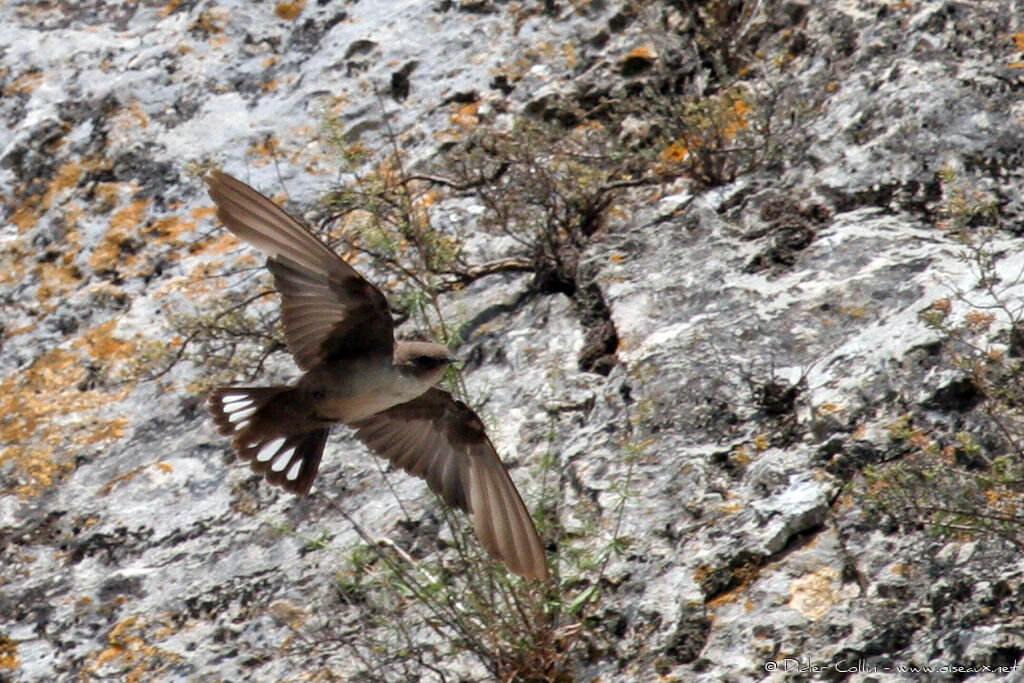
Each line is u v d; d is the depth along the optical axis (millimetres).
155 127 16094
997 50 13867
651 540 10758
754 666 9719
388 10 16453
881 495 9898
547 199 13562
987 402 10484
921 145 13148
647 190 13906
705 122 13844
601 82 15047
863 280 12078
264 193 15008
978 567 9680
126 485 13102
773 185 13422
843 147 13438
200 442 13359
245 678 11156
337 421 9398
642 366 11969
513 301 13461
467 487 10078
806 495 10531
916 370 11031
